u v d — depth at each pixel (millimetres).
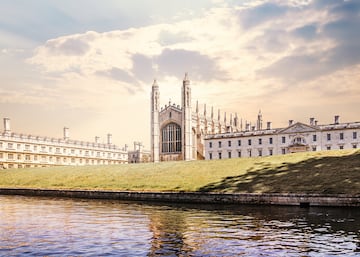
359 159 57625
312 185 49156
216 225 29875
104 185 68812
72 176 81312
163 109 145250
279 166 61719
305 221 31453
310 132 114750
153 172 74625
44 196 66312
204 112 152500
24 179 83938
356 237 24406
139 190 60281
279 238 24266
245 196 47500
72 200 56562
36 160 139500
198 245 22453
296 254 20188
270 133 122188
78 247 22109
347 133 109438
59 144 149750
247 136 127438
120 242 23469
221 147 133000
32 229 28547
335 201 42188
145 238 24688
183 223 31141
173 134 142750
